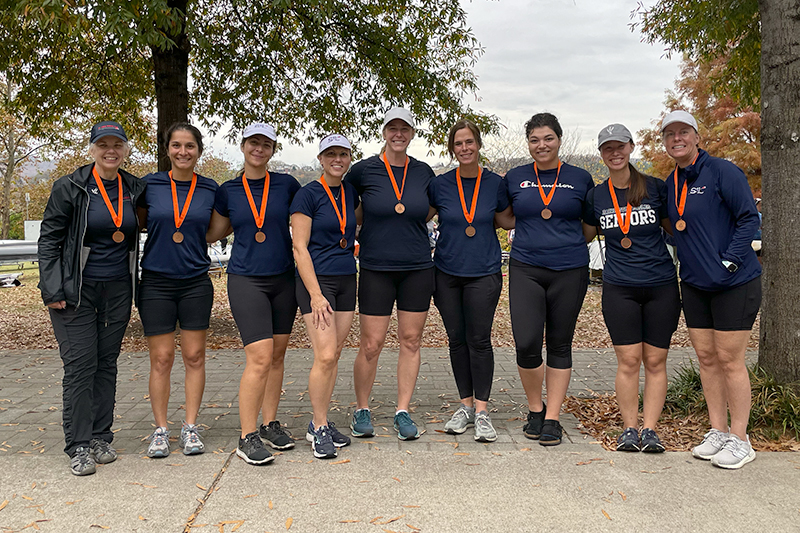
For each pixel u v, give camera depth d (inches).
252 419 133.2
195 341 138.4
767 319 156.2
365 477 122.6
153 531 100.7
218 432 153.8
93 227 126.3
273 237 135.3
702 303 133.2
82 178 126.8
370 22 361.7
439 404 181.6
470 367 155.8
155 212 131.0
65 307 126.0
